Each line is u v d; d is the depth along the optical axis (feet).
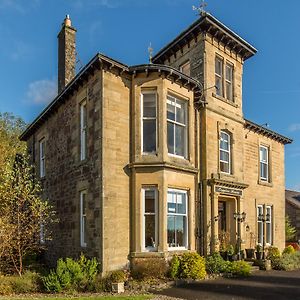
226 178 56.18
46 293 36.94
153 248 44.29
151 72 46.44
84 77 47.80
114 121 44.50
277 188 74.43
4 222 45.80
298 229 107.24
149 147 46.44
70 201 51.21
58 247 54.08
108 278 38.83
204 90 54.13
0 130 88.02
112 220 42.60
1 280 38.73
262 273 50.72
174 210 47.06
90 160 45.68
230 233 58.49
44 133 65.46
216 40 57.77
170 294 35.32
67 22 62.49
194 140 52.54
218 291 36.78
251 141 67.56
